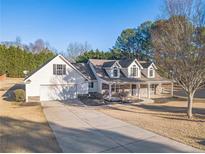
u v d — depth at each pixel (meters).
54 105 27.88
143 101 32.66
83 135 13.46
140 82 36.09
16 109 24.44
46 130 14.70
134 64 39.22
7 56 56.59
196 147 11.13
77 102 30.73
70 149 10.82
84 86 35.06
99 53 62.81
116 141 12.16
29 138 12.73
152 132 14.17
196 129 15.21
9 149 10.72
